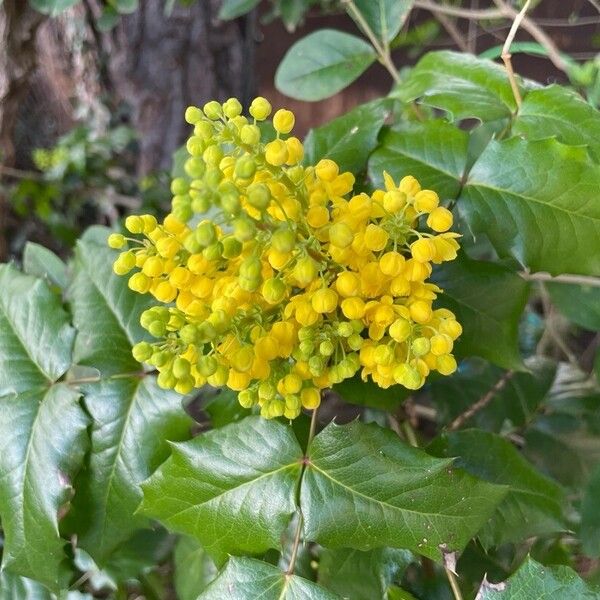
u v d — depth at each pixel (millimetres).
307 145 148
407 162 141
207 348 126
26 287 150
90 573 194
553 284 197
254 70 418
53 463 141
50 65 394
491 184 134
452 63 150
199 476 128
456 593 127
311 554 162
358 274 105
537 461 208
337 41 182
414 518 121
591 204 127
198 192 93
